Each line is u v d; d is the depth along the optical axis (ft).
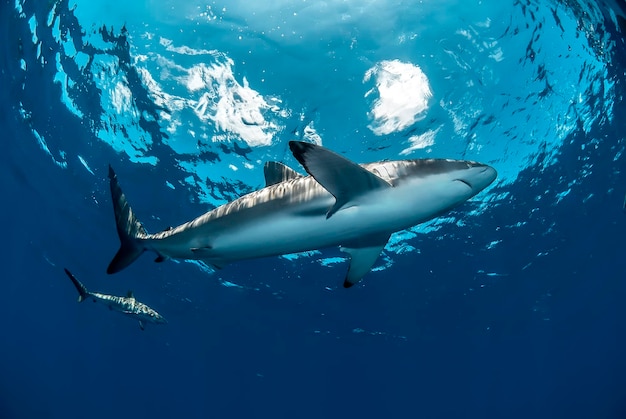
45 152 49.08
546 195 49.75
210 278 69.56
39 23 34.06
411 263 61.31
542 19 30.42
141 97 35.68
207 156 39.91
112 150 43.04
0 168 58.65
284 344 101.71
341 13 30.48
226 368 131.34
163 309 88.38
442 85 33.40
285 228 12.79
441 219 51.93
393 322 83.66
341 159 9.94
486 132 37.58
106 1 30.89
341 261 58.80
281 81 33.32
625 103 39.93
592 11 28.76
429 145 37.14
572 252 65.57
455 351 106.52
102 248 68.64
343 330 88.89
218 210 14.02
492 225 53.67
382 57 32.12
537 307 84.12
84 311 110.42
